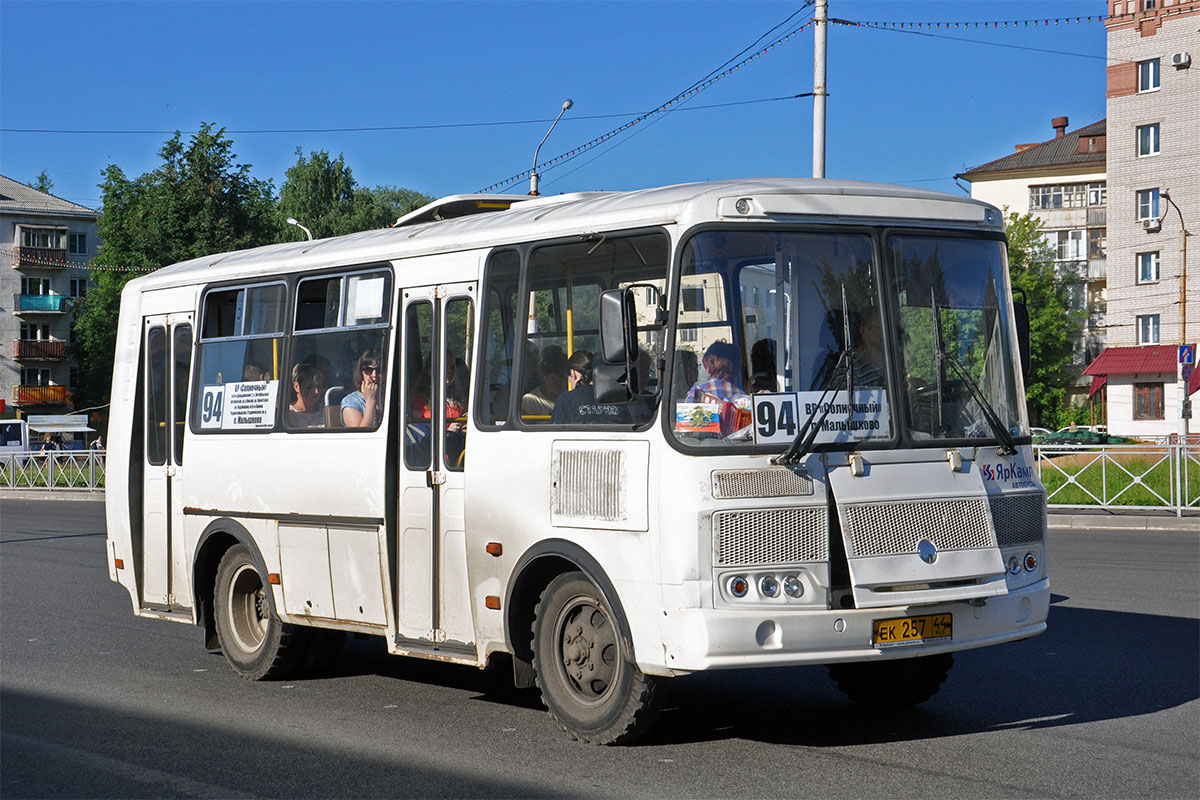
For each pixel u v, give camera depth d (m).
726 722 7.89
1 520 27.78
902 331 7.25
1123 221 59.31
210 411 10.33
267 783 6.66
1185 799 6.04
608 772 6.71
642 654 6.89
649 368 6.99
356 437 8.89
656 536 6.81
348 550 8.93
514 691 9.21
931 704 8.31
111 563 11.38
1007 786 6.30
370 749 7.38
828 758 6.93
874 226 7.28
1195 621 11.32
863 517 6.87
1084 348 81.25
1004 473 7.41
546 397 7.59
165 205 54.06
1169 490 22.53
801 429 6.89
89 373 78.75
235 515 9.98
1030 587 7.41
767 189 7.06
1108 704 8.17
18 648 11.34
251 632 10.00
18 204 85.44
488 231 8.16
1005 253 7.77
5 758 7.28
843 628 6.73
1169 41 57.69
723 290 6.95
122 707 8.76
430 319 8.49
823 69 21.52
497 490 7.80
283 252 10.02
